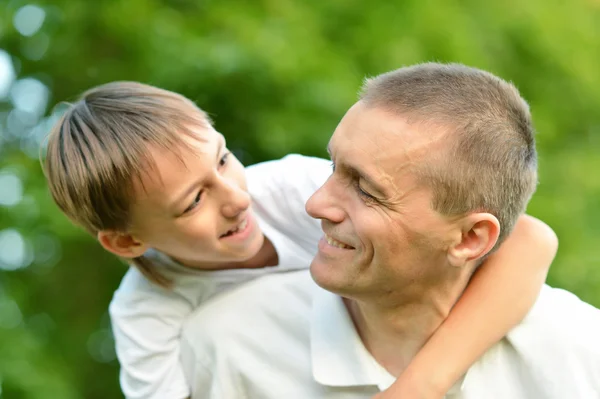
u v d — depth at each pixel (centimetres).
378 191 141
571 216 387
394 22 369
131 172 163
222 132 333
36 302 390
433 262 148
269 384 173
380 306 155
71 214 180
